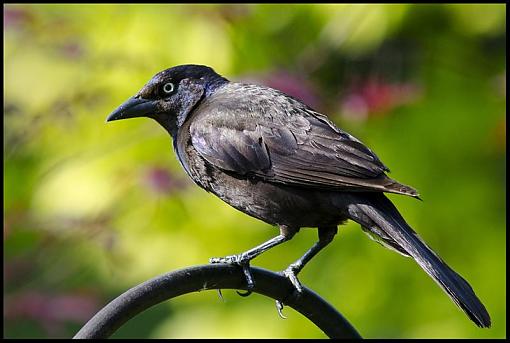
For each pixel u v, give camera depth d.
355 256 12.90
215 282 8.83
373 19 12.64
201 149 10.02
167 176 12.32
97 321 7.95
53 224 12.66
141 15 12.62
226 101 10.16
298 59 12.81
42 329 15.06
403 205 13.01
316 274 12.88
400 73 13.30
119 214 12.53
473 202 13.13
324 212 9.68
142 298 8.16
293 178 9.62
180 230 12.63
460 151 13.13
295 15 12.77
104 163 12.55
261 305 12.94
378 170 9.41
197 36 12.48
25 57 12.83
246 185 9.88
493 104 13.37
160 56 12.52
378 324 12.95
